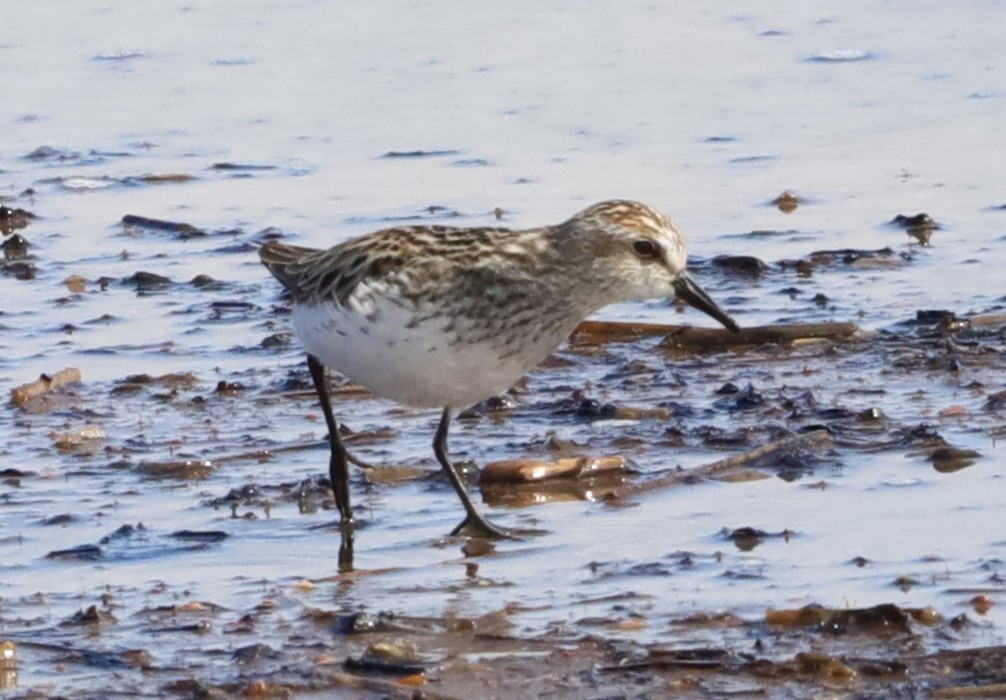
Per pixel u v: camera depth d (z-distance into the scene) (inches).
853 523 420.2
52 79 924.0
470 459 480.1
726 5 1021.2
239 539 431.2
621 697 333.4
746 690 334.0
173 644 366.9
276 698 339.0
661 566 399.9
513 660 352.2
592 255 438.3
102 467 482.0
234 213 732.7
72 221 730.8
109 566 414.6
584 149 792.3
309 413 525.0
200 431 509.7
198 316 618.8
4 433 511.2
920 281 625.0
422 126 836.0
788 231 682.2
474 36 975.6
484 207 719.1
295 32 993.5
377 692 339.9
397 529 436.5
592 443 487.5
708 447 480.4
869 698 328.5
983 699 328.2
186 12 1033.5
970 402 505.0
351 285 432.5
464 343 431.5
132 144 831.7
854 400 513.0
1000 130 788.0
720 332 572.1
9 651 363.6
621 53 933.8
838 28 960.3
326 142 821.2
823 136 794.8
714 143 792.9
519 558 411.8
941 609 366.9
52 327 610.5
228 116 863.1
